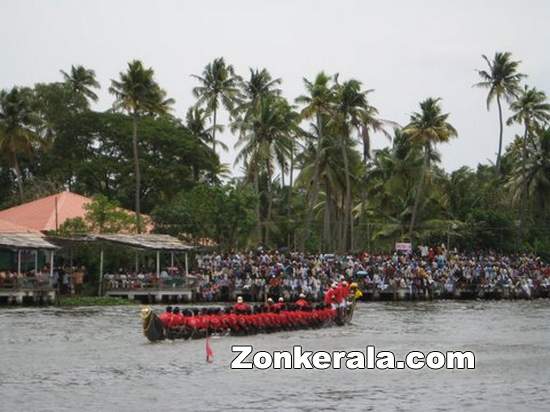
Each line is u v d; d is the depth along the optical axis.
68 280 75.62
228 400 29.62
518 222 116.56
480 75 121.25
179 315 45.16
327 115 100.88
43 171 112.31
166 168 107.19
